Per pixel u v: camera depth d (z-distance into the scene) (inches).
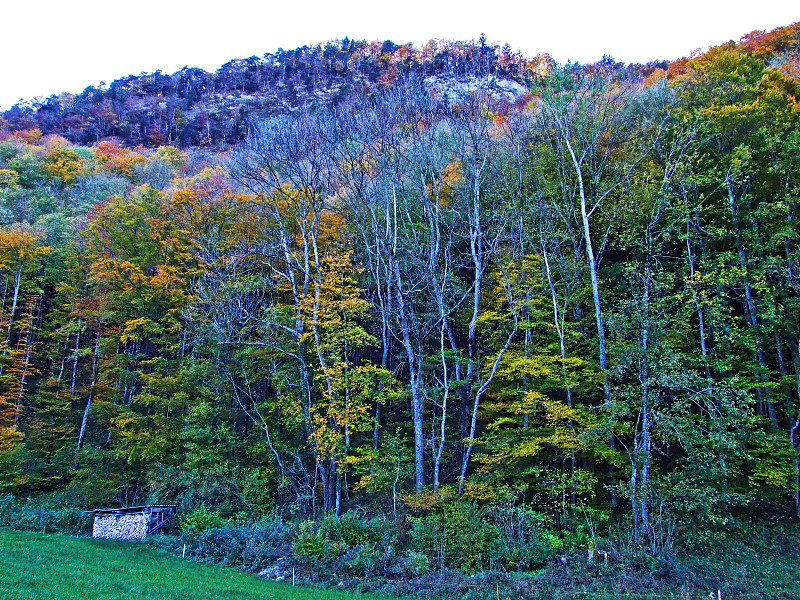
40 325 1391.5
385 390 929.5
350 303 911.7
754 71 1025.5
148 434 967.6
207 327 977.5
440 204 1196.5
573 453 767.1
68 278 1366.9
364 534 719.7
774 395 780.6
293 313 1053.8
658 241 930.7
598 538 671.1
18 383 1235.9
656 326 700.0
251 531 764.0
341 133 1159.0
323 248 1178.0
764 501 750.5
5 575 515.2
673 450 847.1
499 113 1300.4
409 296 1047.0
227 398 1012.5
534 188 1067.3
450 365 1053.2
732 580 574.6
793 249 847.7
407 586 593.9
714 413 688.4
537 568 639.1
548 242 981.8
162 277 1087.6
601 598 539.2
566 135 999.0
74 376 1266.0
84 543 751.1
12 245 1385.3
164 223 1201.4
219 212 1222.9
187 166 2390.5
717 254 823.1
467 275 1171.9
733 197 846.5
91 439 1167.6
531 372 767.7
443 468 909.2
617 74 1208.8
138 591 507.8
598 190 975.0
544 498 801.6
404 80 1336.1
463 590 583.2
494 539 672.4
